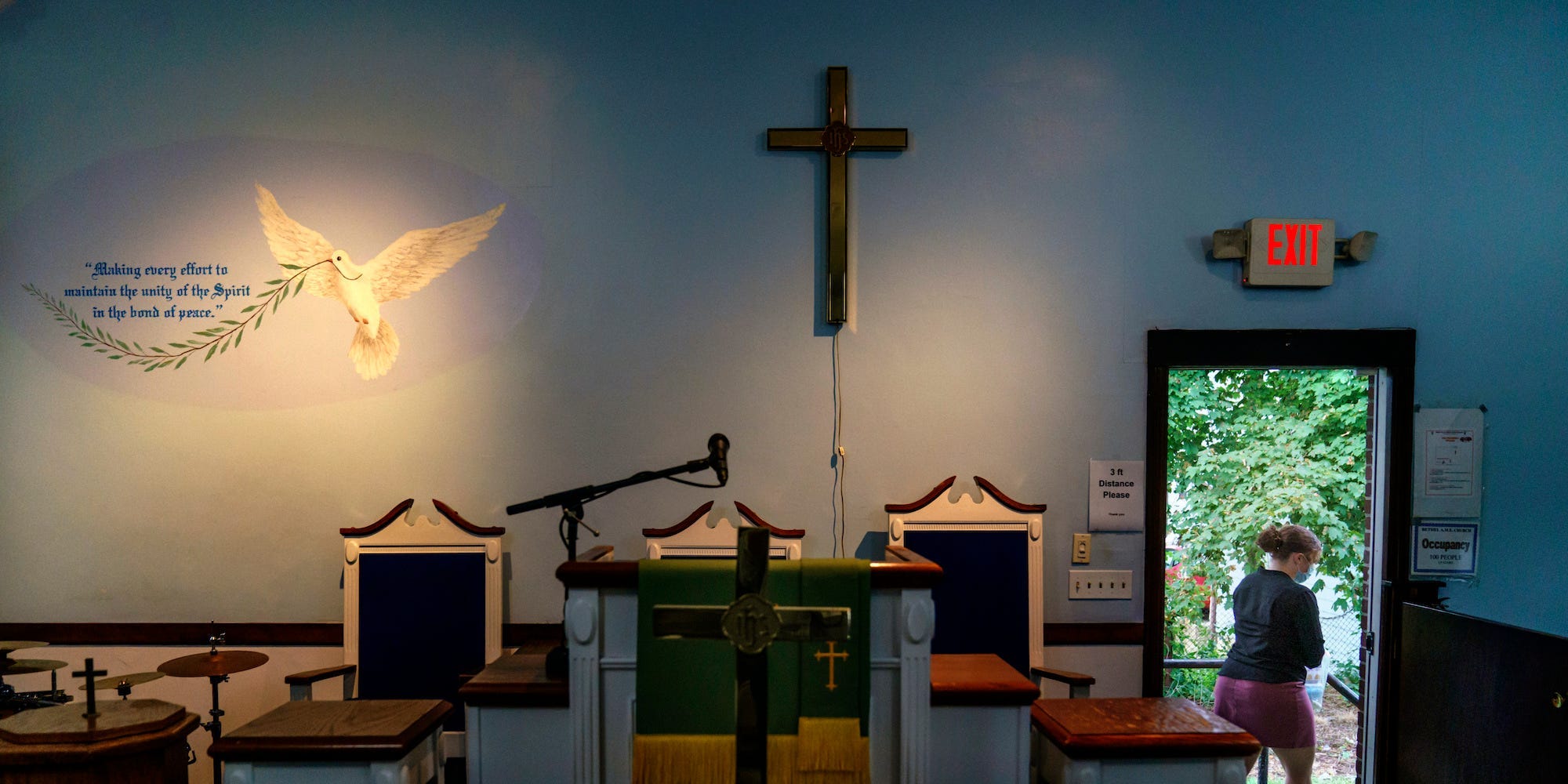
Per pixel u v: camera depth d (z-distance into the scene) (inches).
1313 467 168.6
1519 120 136.8
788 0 135.2
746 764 74.4
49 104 133.6
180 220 134.5
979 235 136.3
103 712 78.5
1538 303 137.5
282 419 134.6
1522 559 137.4
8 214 134.0
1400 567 136.8
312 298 134.6
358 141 134.6
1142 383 136.9
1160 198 136.6
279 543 134.5
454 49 134.6
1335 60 136.6
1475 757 105.0
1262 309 136.9
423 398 134.8
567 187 135.0
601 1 134.8
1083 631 136.0
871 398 135.9
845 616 72.6
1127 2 136.1
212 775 134.1
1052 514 136.9
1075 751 82.5
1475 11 136.5
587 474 135.3
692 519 132.0
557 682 88.0
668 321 135.3
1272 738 128.6
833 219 132.7
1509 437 137.4
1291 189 136.9
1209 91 136.4
